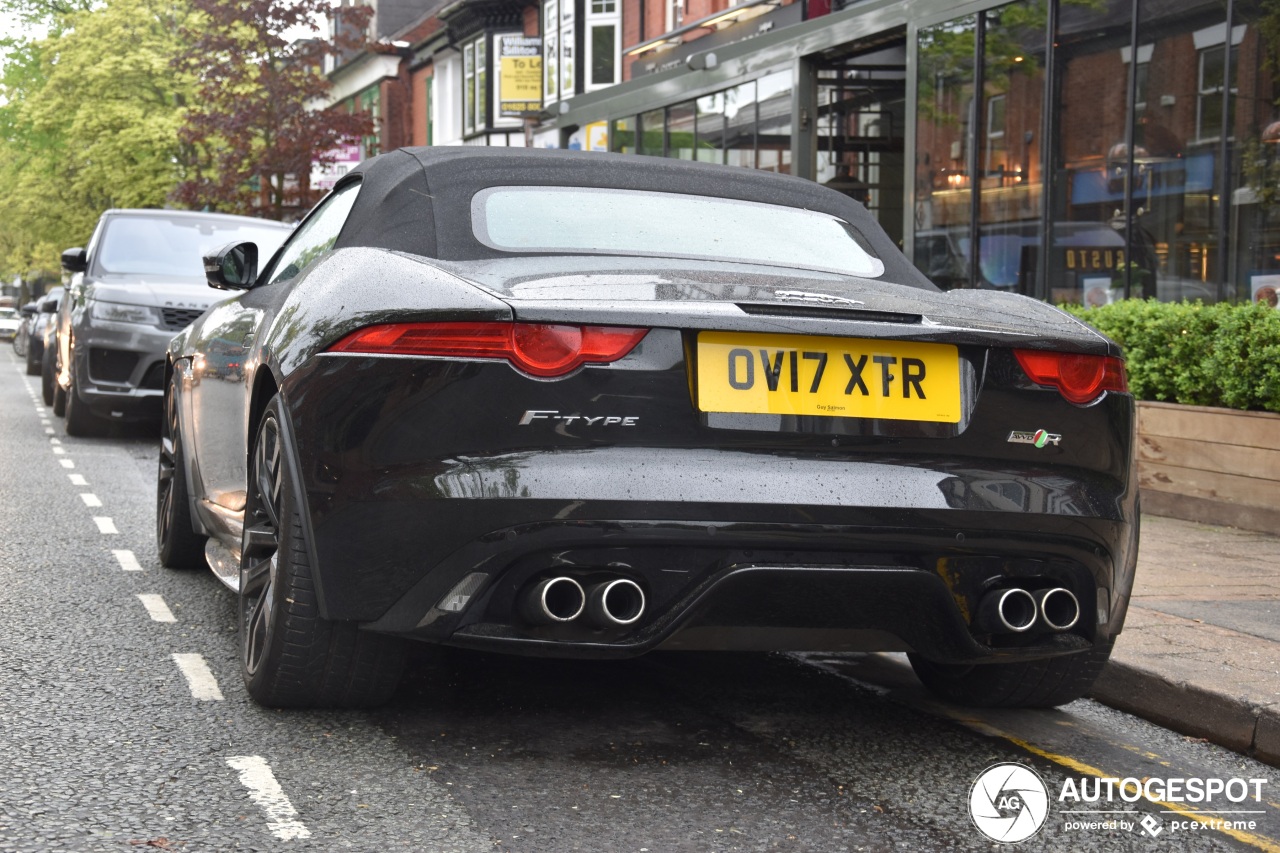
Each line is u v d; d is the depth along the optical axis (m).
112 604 5.59
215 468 5.21
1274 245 10.48
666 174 4.45
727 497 3.22
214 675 4.42
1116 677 4.50
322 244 4.48
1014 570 3.49
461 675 4.46
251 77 29.72
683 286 3.47
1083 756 3.93
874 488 3.31
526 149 4.39
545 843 3.02
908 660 5.00
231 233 13.88
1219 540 7.59
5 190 48.16
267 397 4.03
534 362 3.23
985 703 4.33
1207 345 8.51
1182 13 11.38
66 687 4.26
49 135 43.22
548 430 3.23
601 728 3.93
